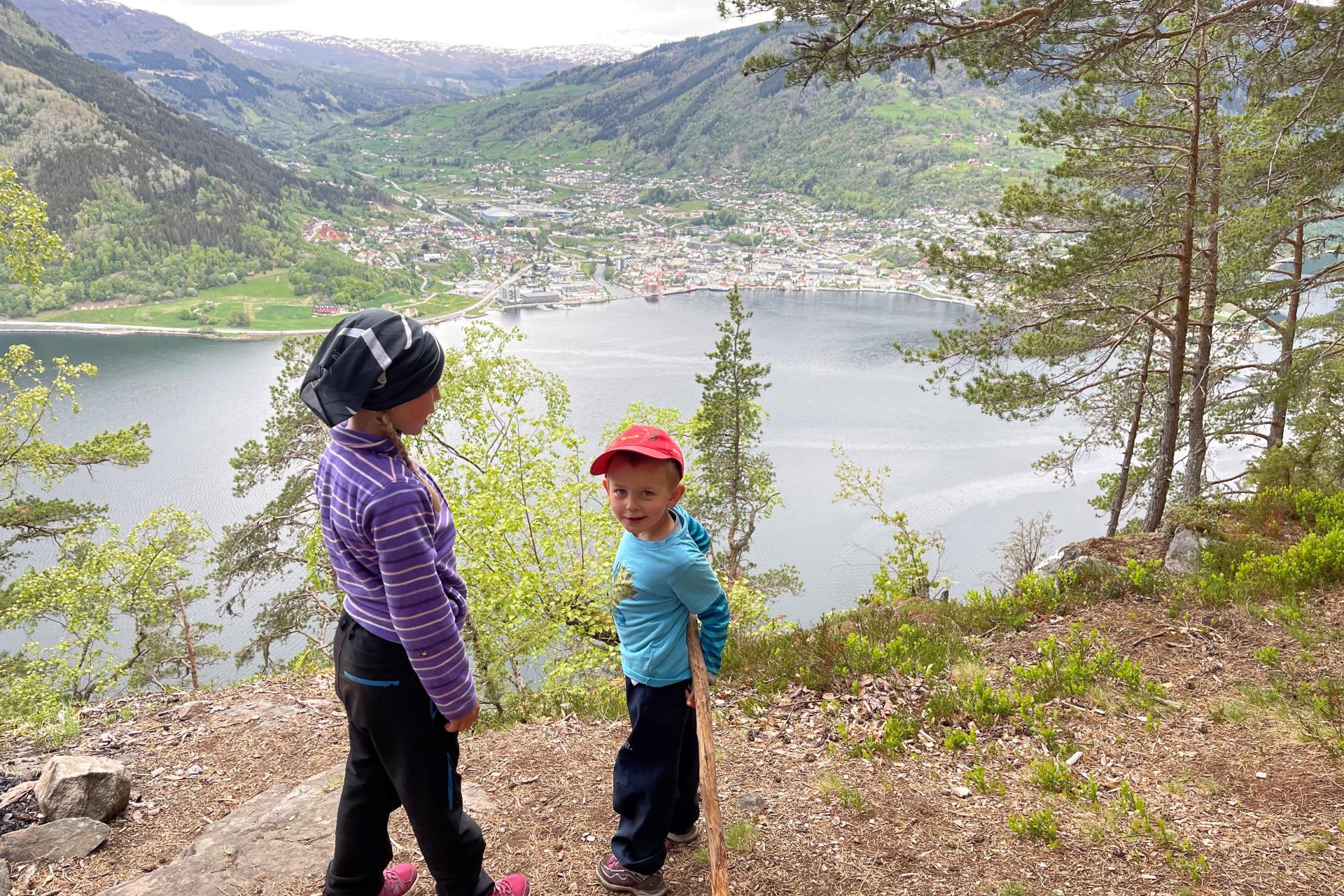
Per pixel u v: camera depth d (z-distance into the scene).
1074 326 15.14
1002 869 2.91
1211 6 8.86
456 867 2.11
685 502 23.47
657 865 2.56
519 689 8.07
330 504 1.82
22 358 14.17
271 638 17.19
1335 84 9.19
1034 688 4.63
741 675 5.11
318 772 3.70
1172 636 5.29
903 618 6.23
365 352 1.70
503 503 8.03
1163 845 3.09
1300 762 3.66
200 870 2.70
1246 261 13.39
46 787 3.14
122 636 31.12
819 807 3.31
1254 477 10.11
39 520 15.91
